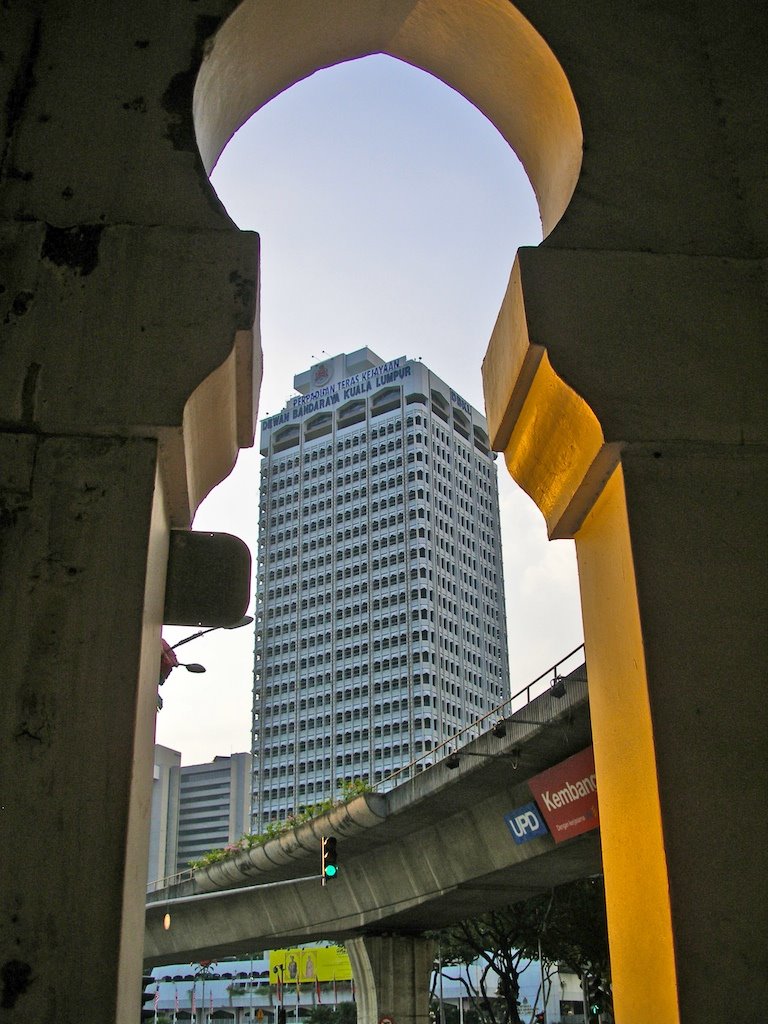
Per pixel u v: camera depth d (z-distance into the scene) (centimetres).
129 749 194
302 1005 7694
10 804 188
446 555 10669
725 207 268
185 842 11606
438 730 9594
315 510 11325
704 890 196
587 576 266
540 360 247
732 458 237
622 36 287
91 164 251
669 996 194
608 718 244
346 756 9838
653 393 240
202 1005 8231
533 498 289
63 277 235
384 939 2847
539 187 329
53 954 179
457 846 2186
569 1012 6212
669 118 279
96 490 215
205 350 230
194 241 243
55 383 223
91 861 185
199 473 265
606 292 251
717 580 224
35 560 208
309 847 2503
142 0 272
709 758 207
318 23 304
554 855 1912
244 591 259
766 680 215
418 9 310
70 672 199
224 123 307
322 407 11781
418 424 10894
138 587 207
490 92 325
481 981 2942
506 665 11262
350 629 10406
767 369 247
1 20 267
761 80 288
